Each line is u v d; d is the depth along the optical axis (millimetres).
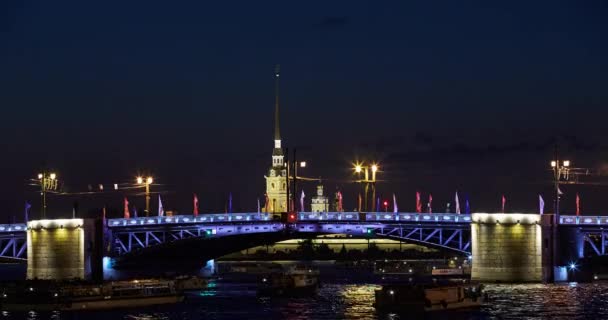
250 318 185750
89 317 189375
